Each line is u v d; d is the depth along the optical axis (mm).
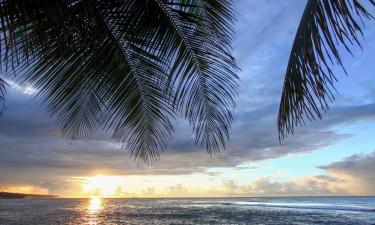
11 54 2275
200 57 3336
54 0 2369
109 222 30422
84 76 3217
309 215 36281
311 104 1654
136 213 43219
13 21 2137
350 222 28031
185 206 67438
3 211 47125
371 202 80125
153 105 3689
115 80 3402
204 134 3625
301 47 1657
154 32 3186
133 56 3318
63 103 3410
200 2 3215
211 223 28812
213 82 3443
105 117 3691
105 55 3111
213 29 3248
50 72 3039
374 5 1396
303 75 1650
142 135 3902
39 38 2463
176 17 3166
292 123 1751
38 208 57250
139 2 3021
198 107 3553
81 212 45469
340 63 1519
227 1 3184
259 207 57688
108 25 2988
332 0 1497
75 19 2561
